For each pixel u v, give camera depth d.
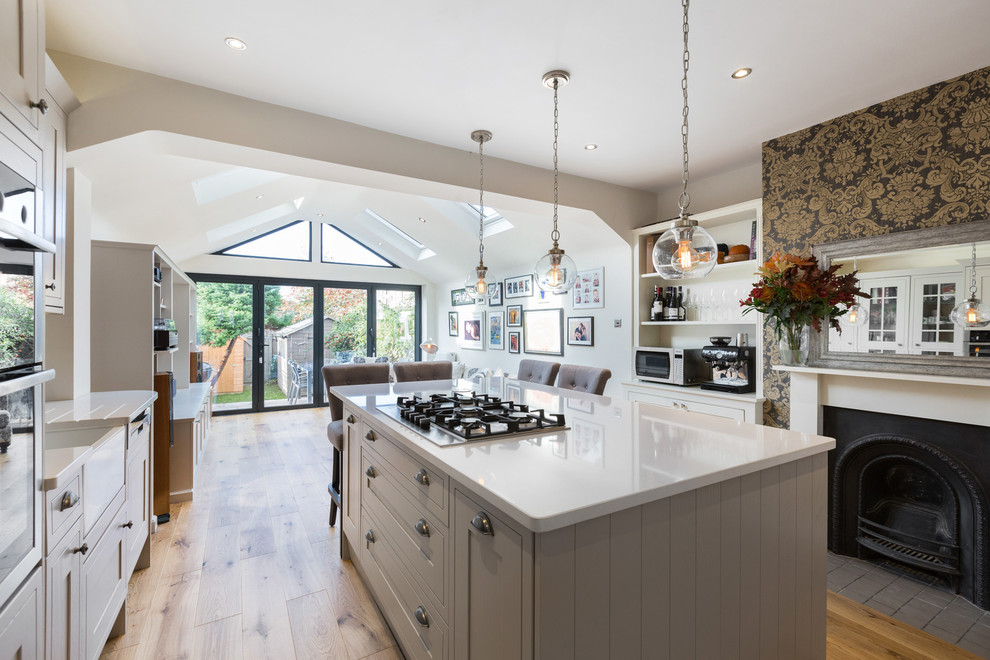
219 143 2.39
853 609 2.01
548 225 4.46
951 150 2.15
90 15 1.77
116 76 2.14
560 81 2.25
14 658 0.99
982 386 2.00
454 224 5.32
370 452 1.99
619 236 3.97
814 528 1.47
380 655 1.70
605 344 4.39
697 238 1.58
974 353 2.05
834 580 2.26
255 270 6.52
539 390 2.73
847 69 2.12
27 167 1.33
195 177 3.39
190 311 5.43
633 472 1.15
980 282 2.04
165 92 2.24
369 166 2.80
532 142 3.01
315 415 6.38
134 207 3.33
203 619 1.90
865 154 2.48
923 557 2.21
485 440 1.47
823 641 1.49
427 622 1.42
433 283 7.85
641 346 4.02
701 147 3.08
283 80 2.28
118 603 1.71
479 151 3.15
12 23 1.26
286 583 2.18
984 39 1.87
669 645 1.12
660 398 3.62
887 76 2.17
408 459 1.57
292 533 2.72
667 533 1.12
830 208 2.62
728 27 1.82
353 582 2.19
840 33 1.85
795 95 2.36
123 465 1.78
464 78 2.25
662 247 1.62
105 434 1.63
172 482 3.18
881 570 2.36
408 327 7.84
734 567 1.25
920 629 1.87
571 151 3.17
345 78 2.25
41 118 1.43
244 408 6.48
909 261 2.27
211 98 2.35
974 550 2.05
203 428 4.37
